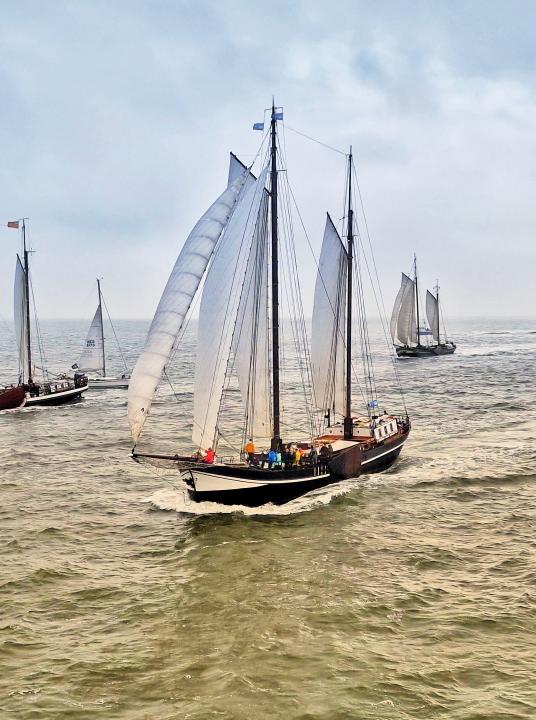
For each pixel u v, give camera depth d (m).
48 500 42.56
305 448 46.78
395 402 85.00
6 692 22.23
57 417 76.00
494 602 28.00
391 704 21.48
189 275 38.88
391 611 27.44
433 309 170.00
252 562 32.50
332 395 54.03
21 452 56.81
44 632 26.06
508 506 40.28
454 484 44.91
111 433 65.56
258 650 24.64
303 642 25.17
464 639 25.25
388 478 46.62
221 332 39.47
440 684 22.52
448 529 36.62
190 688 22.39
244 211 40.25
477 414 73.81
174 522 38.19
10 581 30.39
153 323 38.84
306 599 28.58
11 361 155.50
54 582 30.41
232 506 40.16
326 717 20.89
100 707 21.47
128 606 28.09
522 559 32.22
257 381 43.41
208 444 40.34
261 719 20.83
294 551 33.84
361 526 37.31
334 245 52.81
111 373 128.12
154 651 24.66
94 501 42.25
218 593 29.22
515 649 24.53
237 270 39.62
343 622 26.61
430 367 134.25
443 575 30.77
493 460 51.28
